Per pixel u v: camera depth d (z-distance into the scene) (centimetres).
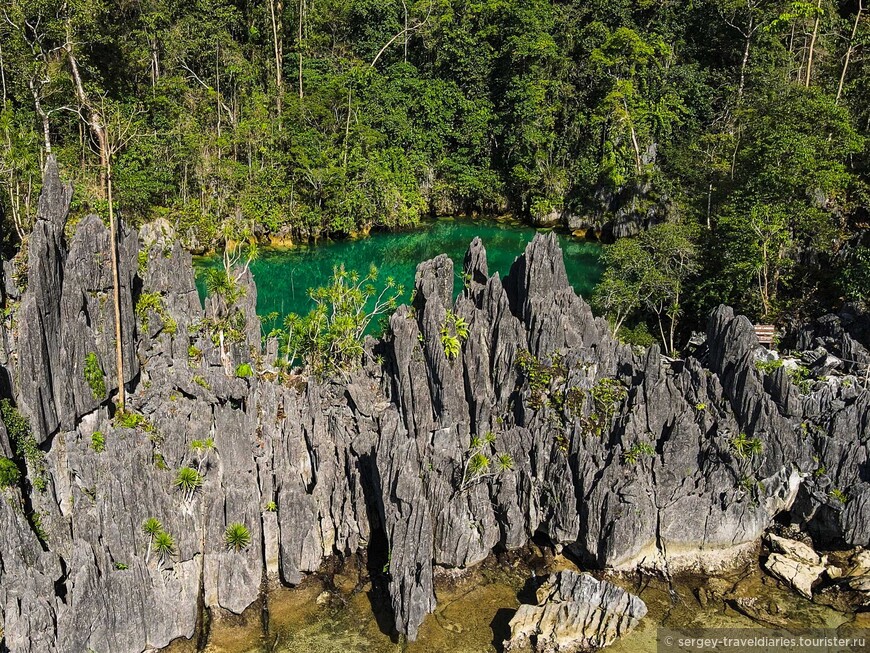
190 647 3694
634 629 3831
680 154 9425
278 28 11044
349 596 4012
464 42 11225
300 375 5006
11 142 6906
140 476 3656
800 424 4466
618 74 10450
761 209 6038
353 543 4191
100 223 4097
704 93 10369
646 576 4200
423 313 4594
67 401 3938
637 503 4116
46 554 3447
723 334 4638
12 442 3650
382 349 5016
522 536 4331
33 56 7912
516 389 4659
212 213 8769
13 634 3244
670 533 4212
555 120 10931
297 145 9631
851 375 4856
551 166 10875
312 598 3991
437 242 10162
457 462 4231
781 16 8956
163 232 4994
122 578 3497
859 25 9031
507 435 4391
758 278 6272
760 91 8412
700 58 10869
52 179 3975
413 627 3722
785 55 9800
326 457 4184
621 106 10106
